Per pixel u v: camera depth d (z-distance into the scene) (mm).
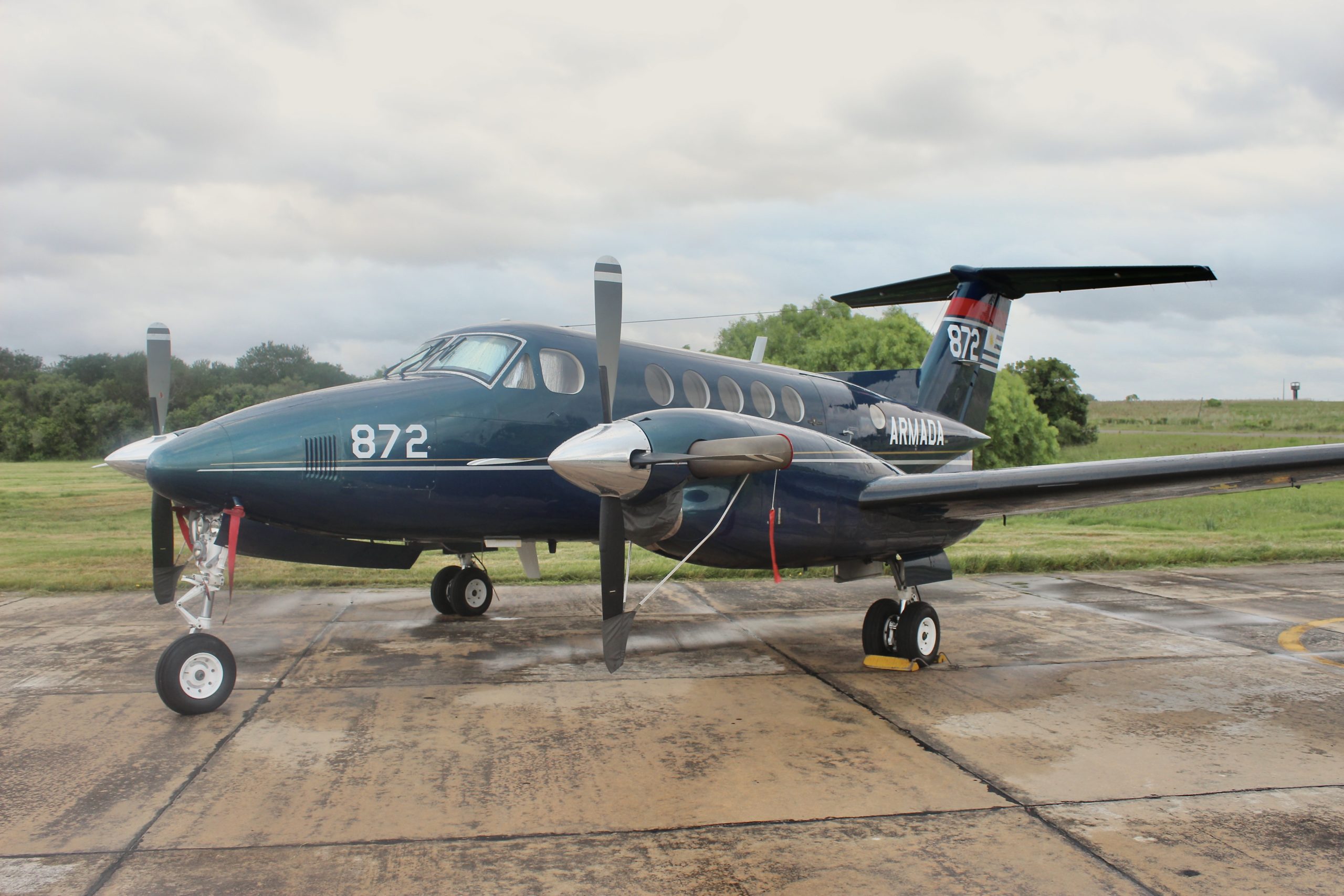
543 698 6434
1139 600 10680
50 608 9852
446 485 7203
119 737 5508
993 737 5602
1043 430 33188
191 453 6309
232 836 4121
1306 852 3982
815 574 12750
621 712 6098
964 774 4945
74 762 5070
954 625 9219
